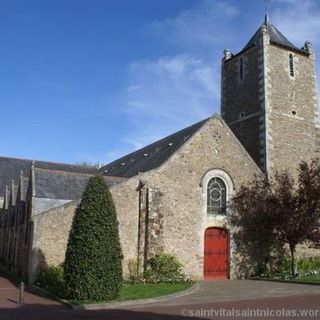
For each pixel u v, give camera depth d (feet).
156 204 62.75
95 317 35.32
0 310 39.06
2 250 96.37
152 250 60.95
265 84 79.51
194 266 64.13
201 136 68.85
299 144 79.97
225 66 92.48
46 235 58.75
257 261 68.95
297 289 51.24
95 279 43.50
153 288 51.62
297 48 85.05
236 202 69.21
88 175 76.84
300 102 82.58
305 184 66.28
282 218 65.46
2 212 103.14
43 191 67.82
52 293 48.26
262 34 82.28
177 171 65.82
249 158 71.67
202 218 66.18
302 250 73.05
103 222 45.27
